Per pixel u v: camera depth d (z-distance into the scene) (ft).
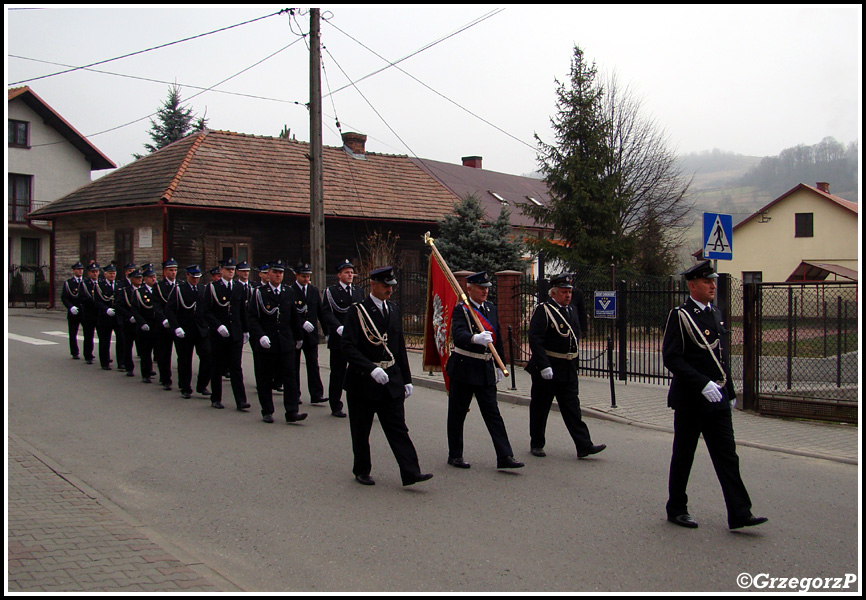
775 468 25.35
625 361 44.01
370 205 86.38
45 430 29.86
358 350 22.62
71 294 50.96
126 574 15.55
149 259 75.87
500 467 24.36
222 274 35.04
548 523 19.49
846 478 24.08
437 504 21.09
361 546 17.85
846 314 35.76
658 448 27.99
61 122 124.47
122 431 29.99
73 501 20.67
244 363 50.39
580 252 80.38
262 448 27.50
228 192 77.46
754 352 34.47
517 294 48.96
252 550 17.62
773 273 133.69
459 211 71.82
